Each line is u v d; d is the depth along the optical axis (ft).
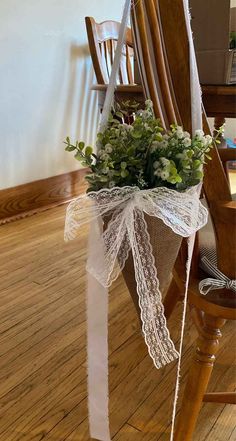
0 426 3.06
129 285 2.70
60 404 3.26
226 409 3.24
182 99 2.34
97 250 2.43
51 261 5.56
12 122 6.78
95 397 2.62
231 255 2.41
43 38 7.00
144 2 2.49
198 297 2.54
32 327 4.17
